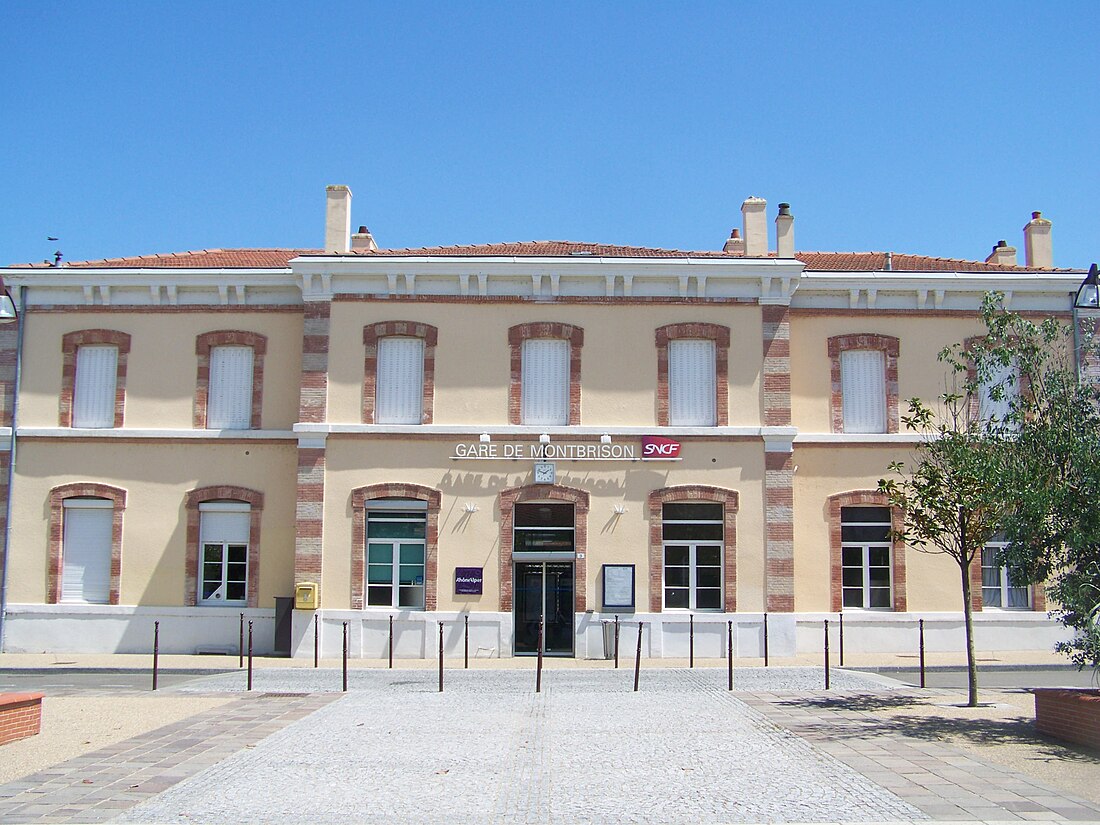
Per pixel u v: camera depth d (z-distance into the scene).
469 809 8.98
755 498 21.94
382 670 19.14
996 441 13.38
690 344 22.61
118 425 23.19
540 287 22.48
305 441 22.00
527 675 18.33
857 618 22.47
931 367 23.19
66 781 10.00
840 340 23.20
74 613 22.61
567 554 21.88
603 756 11.04
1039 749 11.30
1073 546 11.86
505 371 22.38
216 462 23.03
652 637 21.53
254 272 23.11
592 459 22.00
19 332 23.39
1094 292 16.48
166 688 16.75
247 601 22.66
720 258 22.47
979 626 22.55
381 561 21.98
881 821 8.52
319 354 22.31
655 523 21.84
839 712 13.78
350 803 9.19
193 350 23.39
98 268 23.27
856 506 22.88
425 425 22.08
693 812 8.84
